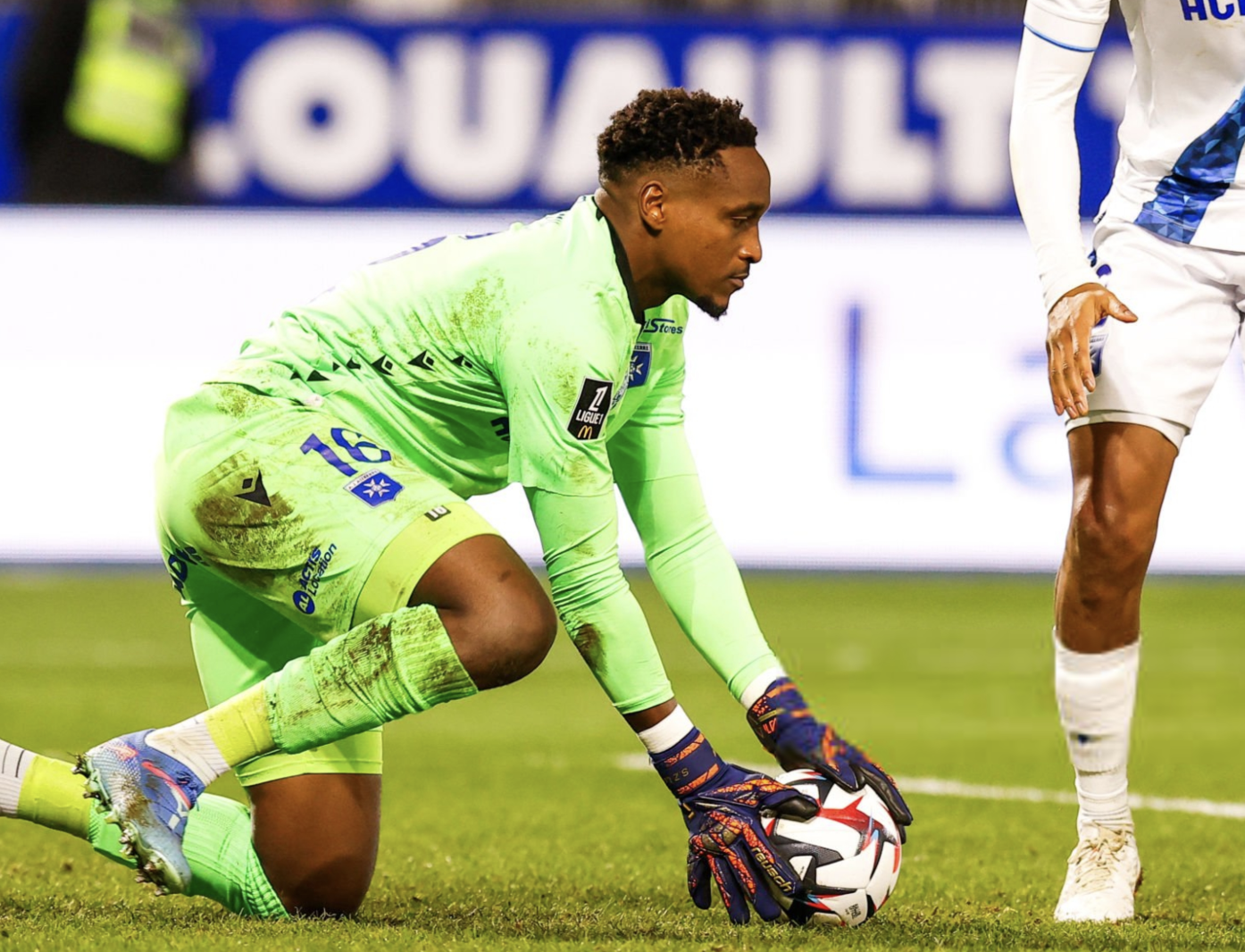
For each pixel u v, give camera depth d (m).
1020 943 11.01
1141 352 12.53
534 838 17.05
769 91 45.50
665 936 11.15
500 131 46.00
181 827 10.60
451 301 11.41
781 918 11.62
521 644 10.67
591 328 11.00
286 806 12.02
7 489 45.47
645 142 11.05
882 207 45.56
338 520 11.06
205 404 11.73
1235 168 12.57
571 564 11.09
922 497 45.59
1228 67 12.41
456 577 10.77
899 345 45.56
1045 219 12.42
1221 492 44.34
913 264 45.56
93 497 45.59
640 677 11.16
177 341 45.88
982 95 45.31
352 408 11.80
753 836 11.17
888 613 43.34
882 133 45.44
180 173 46.16
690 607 12.12
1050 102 12.53
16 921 11.57
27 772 11.92
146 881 10.88
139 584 47.91
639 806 19.39
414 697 10.76
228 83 46.19
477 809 19.05
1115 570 12.55
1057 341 12.27
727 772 11.34
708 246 11.12
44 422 45.53
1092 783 12.85
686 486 12.27
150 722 26.05
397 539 10.91
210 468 11.48
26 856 15.48
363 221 46.22
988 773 22.11
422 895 13.59
